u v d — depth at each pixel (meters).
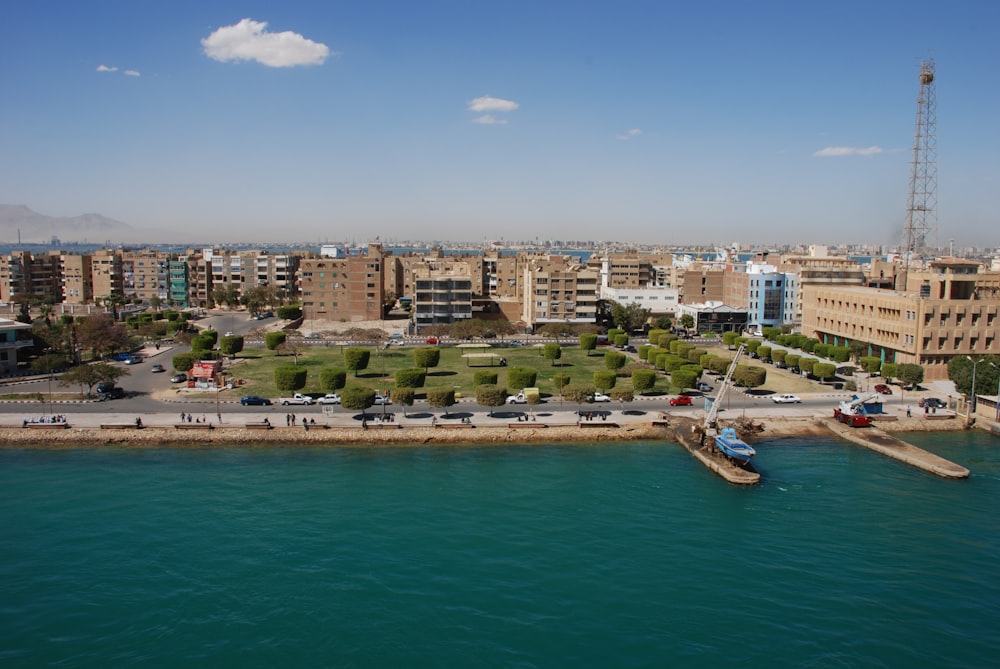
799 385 158.00
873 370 160.50
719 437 109.06
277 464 105.62
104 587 68.88
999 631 63.38
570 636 61.72
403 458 109.19
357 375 164.25
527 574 72.12
